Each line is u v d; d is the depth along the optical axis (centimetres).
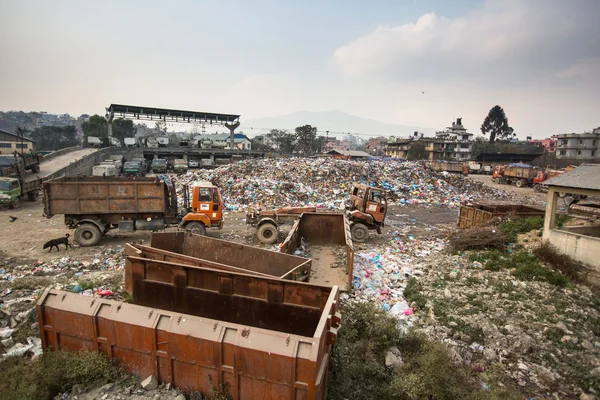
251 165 3269
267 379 421
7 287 859
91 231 1332
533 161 7069
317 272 1070
